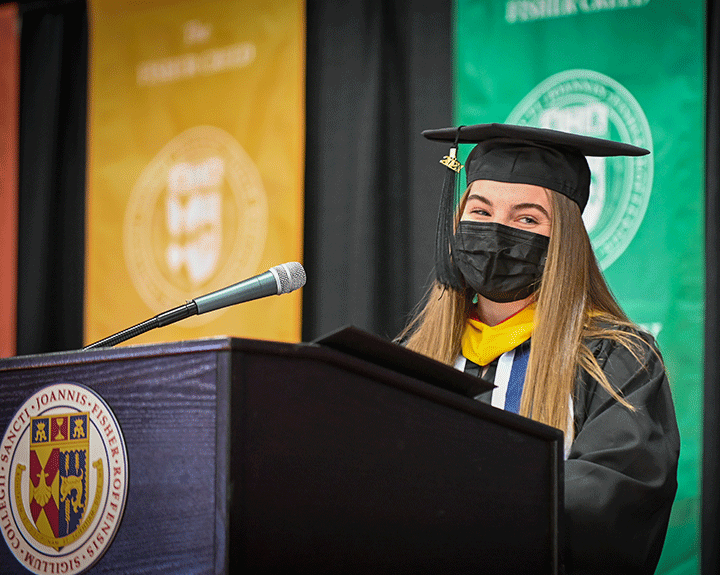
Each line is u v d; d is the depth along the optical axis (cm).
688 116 575
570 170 384
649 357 346
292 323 687
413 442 210
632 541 294
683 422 561
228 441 178
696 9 579
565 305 367
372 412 204
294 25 714
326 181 729
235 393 181
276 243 704
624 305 578
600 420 321
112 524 194
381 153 707
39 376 211
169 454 188
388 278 705
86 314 764
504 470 230
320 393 195
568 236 377
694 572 546
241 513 179
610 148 383
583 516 288
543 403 355
